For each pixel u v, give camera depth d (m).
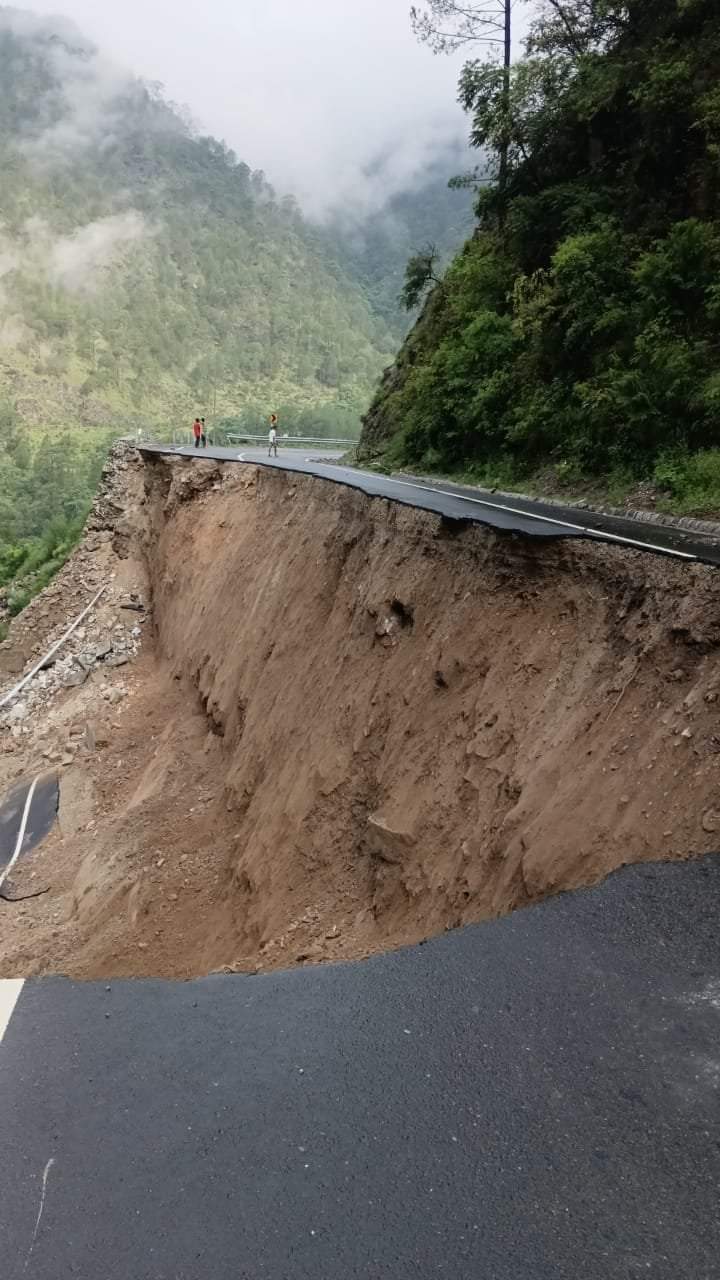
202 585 21.55
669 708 6.92
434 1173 3.54
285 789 12.56
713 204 16.02
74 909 14.51
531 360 19.42
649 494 13.48
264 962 9.19
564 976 4.83
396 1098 3.98
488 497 16.19
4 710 23.16
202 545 22.70
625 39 19.94
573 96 20.20
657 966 4.85
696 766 6.28
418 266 30.58
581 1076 4.06
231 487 22.98
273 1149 3.71
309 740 12.66
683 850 5.93
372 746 11.20
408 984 4.89
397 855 9.25
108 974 11.98
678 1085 3.97
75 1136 3.82
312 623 15.05
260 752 14.17
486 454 20.62
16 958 13.23
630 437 14.75
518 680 9.12
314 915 10.01
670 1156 3.58
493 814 8.11
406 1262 3.12
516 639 9.59
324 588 15.21
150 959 12.13
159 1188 3.52
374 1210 3.37
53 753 20.52
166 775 17.20
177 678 20.91
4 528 63.78
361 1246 3.20
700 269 15.00
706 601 7.34
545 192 20.81
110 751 19.78
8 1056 4.43
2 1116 3.96
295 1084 4.10
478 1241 3.21
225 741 16.47
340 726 12.01
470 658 10.10
